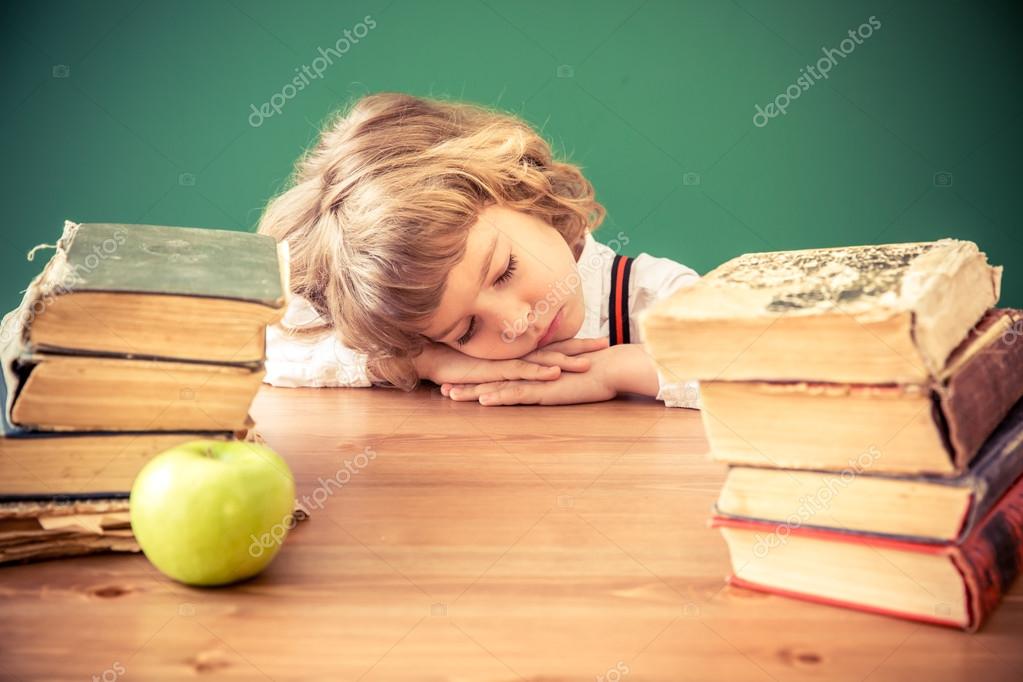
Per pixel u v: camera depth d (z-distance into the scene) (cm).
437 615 59
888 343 54
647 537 72
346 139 145
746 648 54
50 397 69
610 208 238
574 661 53
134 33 232
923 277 59
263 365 74
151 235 86
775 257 73
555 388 128
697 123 235
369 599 62
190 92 234
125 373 70
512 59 234
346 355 144
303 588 64
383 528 75
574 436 107
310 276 145
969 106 233
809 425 58
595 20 233
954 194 235
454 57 234
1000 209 236
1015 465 61
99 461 71
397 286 126
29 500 69
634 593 62
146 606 62
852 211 238
